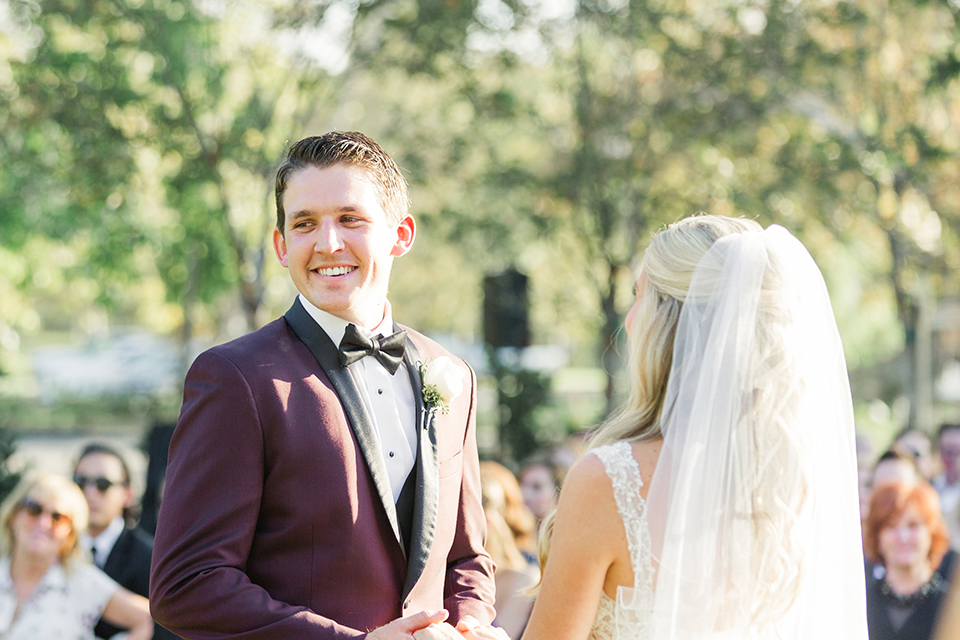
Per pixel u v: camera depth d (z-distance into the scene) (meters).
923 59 11.38
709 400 2.06
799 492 2.07
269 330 2.28
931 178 11.92
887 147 11.44
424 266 20.48
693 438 2.05
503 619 3.93
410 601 2.17
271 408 2.11
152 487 4.90
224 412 2.09
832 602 2.17
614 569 2.06
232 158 11.17
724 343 2.09
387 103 12.56
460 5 10.86
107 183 11.52
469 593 2.33
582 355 36.72
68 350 23.02
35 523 3.87
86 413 21.09
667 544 2.01
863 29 11.18
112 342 23.80
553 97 12.88
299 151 2.30
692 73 11.32
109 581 4.02
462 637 2.02
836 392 2.23
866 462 5.85
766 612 2.03
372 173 2.30
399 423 2.31
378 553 2.14
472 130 12.14
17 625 3.82
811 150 11.90
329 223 2.24
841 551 2.21
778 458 2.06
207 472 2.05
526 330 12.86
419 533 2.21
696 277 2.16
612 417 2.41
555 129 12.41
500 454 12.50
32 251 20.94
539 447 12.24
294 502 2.09
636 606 2.00
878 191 11.89
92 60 10.98
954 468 6.50
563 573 2.07
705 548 2.01
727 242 2.18
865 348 23.48
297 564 2.08
